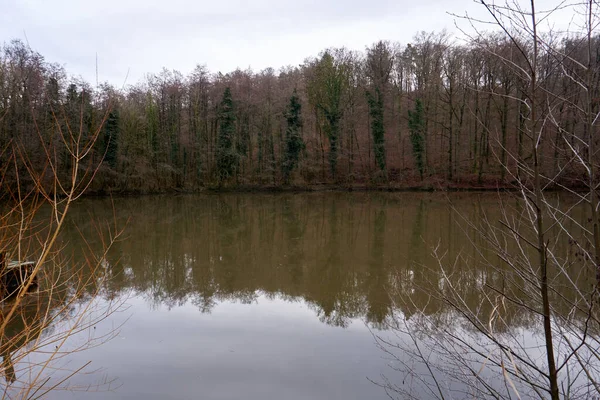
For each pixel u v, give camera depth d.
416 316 6.94
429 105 37.69
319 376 5.34
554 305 5.76
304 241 15.34
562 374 4.14
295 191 39.84
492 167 32.62
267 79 45.62
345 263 11.81
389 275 10.35
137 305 8.20
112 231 17.23
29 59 17.55
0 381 4.61
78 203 29.11
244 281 10.21
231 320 7.43
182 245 14.71
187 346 6.28
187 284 9.94
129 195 36.09
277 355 5.96
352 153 41.97
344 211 24.20
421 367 5.16
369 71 44.09
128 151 36.44
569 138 2.81
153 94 42.06
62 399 4.71
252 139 43.66
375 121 40.00
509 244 9.35
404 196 32.31
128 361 5.73
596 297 3.00
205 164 42.06
